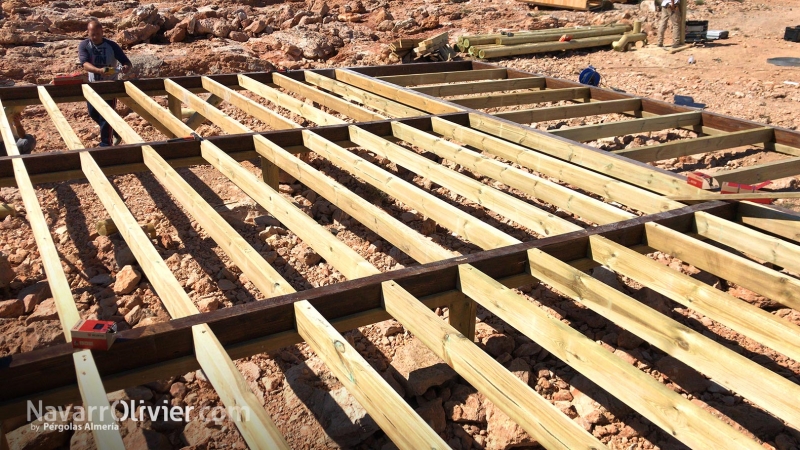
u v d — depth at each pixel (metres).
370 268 3.26
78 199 6.20
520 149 5.41
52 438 3.12
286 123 6.01
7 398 2.46
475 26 15.30
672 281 3.26
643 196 4.52
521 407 2.42
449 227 4.08
